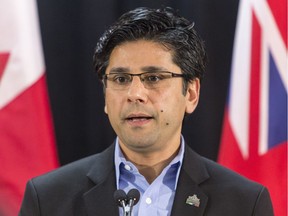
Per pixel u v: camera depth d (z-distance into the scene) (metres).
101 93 5.04
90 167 3.42
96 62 3.25
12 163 4.63
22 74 4.61
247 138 4.74
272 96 4.71
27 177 4.63
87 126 5.07
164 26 3.09
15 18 4.59
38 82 4.65
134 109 3.00
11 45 4.60
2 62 4.59
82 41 4.99
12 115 4.62
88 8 4.96
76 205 3.24
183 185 3.26
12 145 4.62
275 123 4.71
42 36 4.96
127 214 2.78
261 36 4.70
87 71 5.00
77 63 5.01
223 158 4.77
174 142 3.27
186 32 3.16
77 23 4.99
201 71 3.28
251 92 4.73
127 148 3.25
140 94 2.99
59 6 4.97
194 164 3.37
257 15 4.71
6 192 4.63
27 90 4.62
